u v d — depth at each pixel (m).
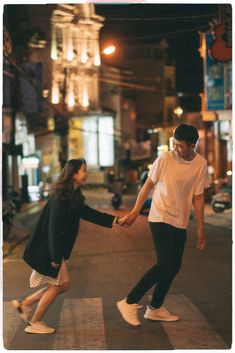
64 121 43.25
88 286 9.15
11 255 13.51
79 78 42.19
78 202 6.12
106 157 50.84
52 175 50.44
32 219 25.53
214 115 27.67
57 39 36.97
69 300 8.11
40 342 6.00
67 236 6.18
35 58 37.53
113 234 17.42
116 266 11.16
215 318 6.89
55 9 36.34
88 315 7.19
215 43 22.48
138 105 65.06
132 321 6.49
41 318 6.45
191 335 6.15
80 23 35.97
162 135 53.81
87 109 50.28
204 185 6.51
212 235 16.47
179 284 9.12
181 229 6.39
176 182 6.30
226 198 25.17
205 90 27.19
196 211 6.60
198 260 11.62
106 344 5.88
